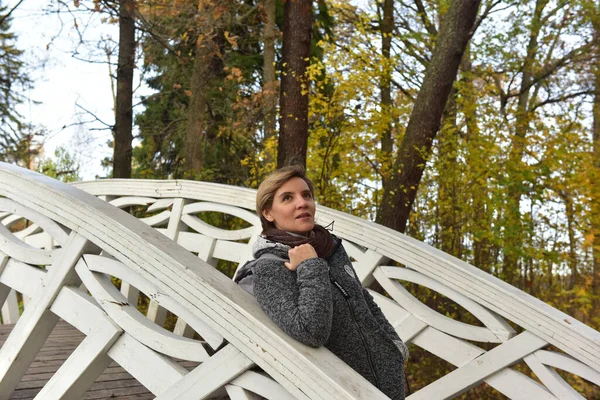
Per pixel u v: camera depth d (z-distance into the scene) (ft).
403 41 39.32
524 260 22.86
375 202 24.36
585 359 9.12
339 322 6.49
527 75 37.86
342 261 6.89
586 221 21.79
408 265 10.93
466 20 21.61
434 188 24.77
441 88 21.70
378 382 6.54
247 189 13.52
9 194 8.11
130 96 28.25
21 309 26.43
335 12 41.47
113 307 7.07
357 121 23.75
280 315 5.85
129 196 16.10
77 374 7.16
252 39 36.55
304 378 5.46
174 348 6.54
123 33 27.27
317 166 25.45
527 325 9.73
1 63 32.55
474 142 23.65
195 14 26.66
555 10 35.60
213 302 6.14
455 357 10.55
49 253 7.76
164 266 6.50
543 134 22.82
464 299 10.46
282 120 21.88
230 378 6.03
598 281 22.30
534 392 9.66
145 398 10.64
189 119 33.63
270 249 6.58
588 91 35.86
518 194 23.27
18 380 7.90
